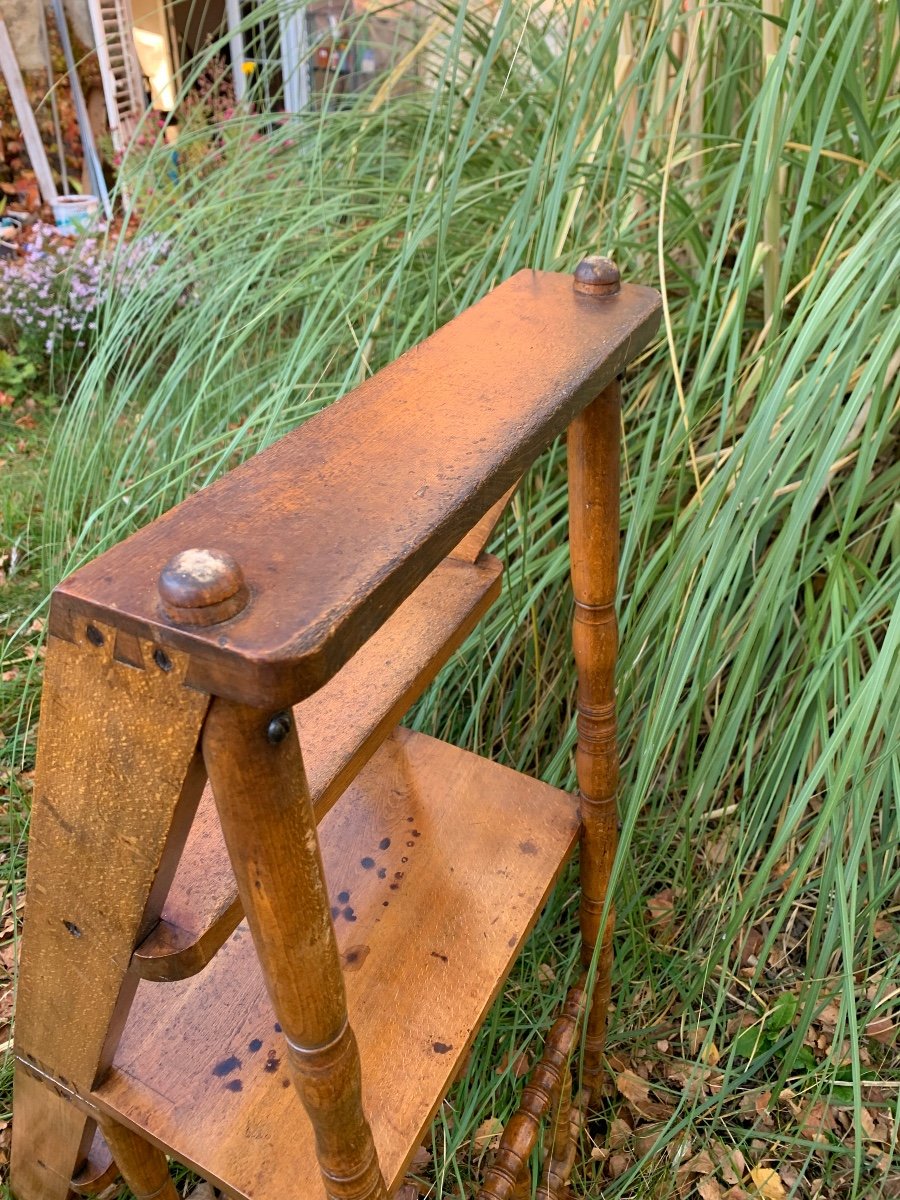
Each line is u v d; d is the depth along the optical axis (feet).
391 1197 1.88
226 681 1.08
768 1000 3.77
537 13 5.01
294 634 1.07
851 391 3.68
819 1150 3.44
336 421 1.58
